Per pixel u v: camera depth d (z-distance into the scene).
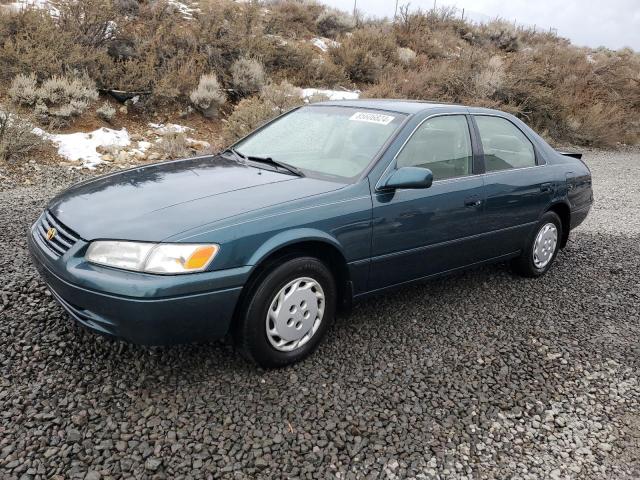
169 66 11.02
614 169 12.01
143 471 2.42
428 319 4.14
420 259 3.93
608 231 7.05
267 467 2.51
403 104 4.34
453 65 16.11
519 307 4.49
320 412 2.91
